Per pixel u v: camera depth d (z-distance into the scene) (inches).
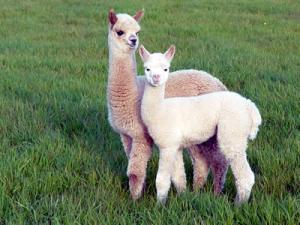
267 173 210.7
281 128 252.8
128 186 207.0
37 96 303.0
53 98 298.7
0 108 282.0
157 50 415.2
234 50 416.8
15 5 638.5
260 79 331.9
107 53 417.7
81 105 283.1
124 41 188.1
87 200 187.8
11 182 202.7
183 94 203.2
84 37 481.1
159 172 184.1
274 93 299.3
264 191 197.0
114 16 189.3
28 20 549.6
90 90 310.7
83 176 209.0
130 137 198.8
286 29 513.3
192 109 183.2
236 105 182.4
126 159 223.0
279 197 193.5
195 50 421.1
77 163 217.8
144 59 178.9
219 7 633.6
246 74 342.3
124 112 191.9
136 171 192.7
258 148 230.5
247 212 173.3
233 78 330.6
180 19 554.6
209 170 208.1
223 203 179.5
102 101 288.2
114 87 191.3
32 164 215.3
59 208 184.7
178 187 195.2
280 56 404.2
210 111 182.9
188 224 172.7
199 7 634.2
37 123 262.7
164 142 181.6
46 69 366.9
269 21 551.5
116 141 241.4
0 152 225.8
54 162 220.5
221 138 182.4
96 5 634.2
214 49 422.6
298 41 461.4
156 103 179.3
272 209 173.6
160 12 585.9
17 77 338.6
